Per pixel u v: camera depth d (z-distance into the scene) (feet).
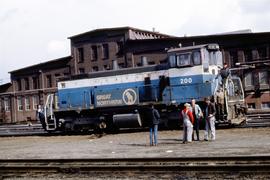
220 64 90.74
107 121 99.71
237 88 92.02
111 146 67.87
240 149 52.90
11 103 233.14
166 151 55.47
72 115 104.88
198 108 68.74
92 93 100.83
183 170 38.55
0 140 101.19
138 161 44.29
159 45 178.60
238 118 87.56
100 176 39.34
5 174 43.52
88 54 202.69
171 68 89.30
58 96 105.60
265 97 157.89
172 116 90.38
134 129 104.83
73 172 41.96
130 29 190.29
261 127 83.56
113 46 193.88
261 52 158.61
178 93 88.28
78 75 103.86
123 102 95.91
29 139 97.71
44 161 48.06
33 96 224.12
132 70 95.66
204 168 37.96
